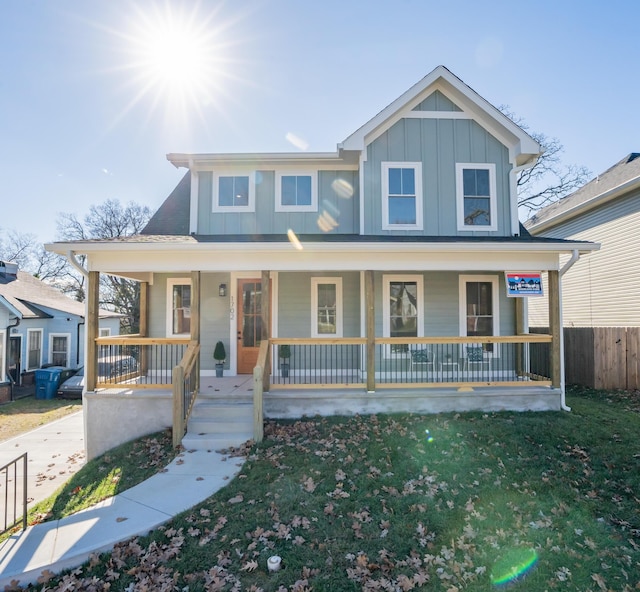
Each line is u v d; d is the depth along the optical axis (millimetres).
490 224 8953
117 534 3930
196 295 7176
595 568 3342
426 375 8445
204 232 9414
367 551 3602
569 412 7262
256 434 6121
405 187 8953
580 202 13602
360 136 8680
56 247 6812
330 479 4883
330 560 3484
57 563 3549
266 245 6824
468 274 9109
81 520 4219
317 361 9242
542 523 3963
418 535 3816
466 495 4480
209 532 3926
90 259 7219
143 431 7004
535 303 16516
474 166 9008
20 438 9031
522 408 7371
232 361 9445
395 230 8852
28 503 5473
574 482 4719
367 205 8883
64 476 6566
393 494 4527
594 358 9812
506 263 7438
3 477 6641
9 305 13617
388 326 8906
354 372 9203
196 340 7160
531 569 3340
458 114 9078
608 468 5055
